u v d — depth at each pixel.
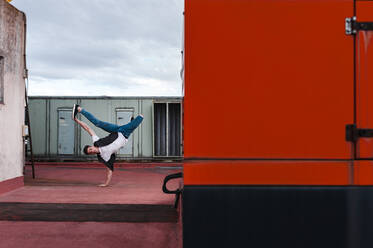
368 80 1.66
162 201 5.39
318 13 1.67
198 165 1.67
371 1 1.66
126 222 4.00
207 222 1.66
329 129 1.67
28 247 3.11
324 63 1.66
